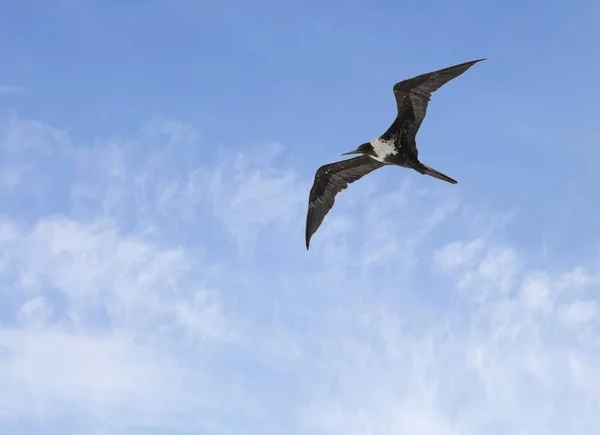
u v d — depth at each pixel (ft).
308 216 73.82
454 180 64.80
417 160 65.10
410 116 64.18
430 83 62.23
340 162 71.67
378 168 71.15
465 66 60.95
